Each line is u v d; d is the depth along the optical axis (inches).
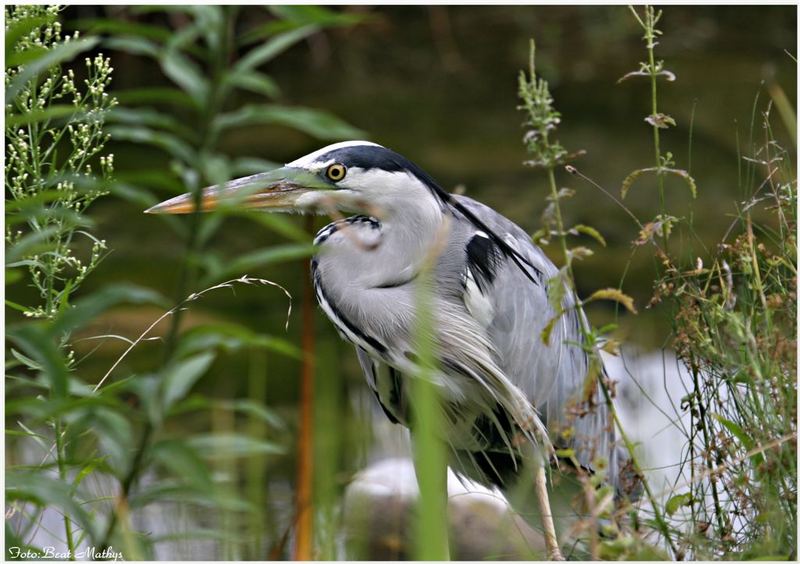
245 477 404.8
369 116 909.2
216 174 142.3
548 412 327.0
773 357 247.8
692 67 1029.2
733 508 256.4
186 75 147.4
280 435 446.6
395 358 299.9
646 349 503.8
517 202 715.4
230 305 594.2
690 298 264.4
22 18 227.6
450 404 314.5
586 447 260.7
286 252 148.0
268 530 343.0
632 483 258.2
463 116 912.3
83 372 483.8
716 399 267.0
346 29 1031.6
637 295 585.0
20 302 560.4
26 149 239.8
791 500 242.1
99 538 171.3
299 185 296.7
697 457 267.9
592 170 774.5
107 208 725.3
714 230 641.6
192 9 145.7
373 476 356.8
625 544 222.5
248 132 864.3
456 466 348.5
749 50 1077.1
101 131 246.2
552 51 1075.3
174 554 327.3
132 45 146.7
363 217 306.5
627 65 1046.4
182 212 286.5
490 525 345.7
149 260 631.2
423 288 156.5
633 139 841.5
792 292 265.6
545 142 248.7
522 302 314.5
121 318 536.7
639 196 724.0
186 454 152.9
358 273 300.8
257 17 924.6
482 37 1088.2
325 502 297.3
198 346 152.6
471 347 302.2
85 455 278.5
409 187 297.9
